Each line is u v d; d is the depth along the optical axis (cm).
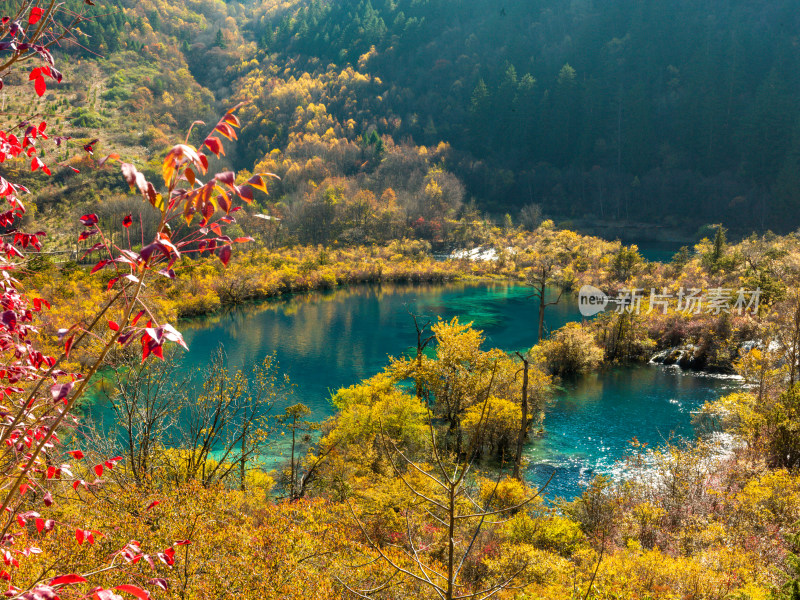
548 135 17825
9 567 335
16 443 284
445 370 3334
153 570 758
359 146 17288
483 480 2198
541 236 11631
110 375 3203
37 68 279
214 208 223
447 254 11675
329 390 3894
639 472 2706
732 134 15588
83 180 11219
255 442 1986
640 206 15288
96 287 4572
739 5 18312
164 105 18612
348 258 10044
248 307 6919
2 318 276
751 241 8762
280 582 891
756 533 1723
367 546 1095
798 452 2361
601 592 1227
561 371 4366
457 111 19612
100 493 921
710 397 3812
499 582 1341
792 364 3216
